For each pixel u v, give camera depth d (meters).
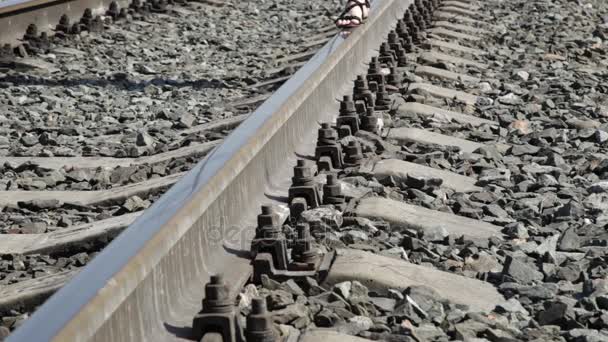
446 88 8.29
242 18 13.61
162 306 3.09
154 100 8.28
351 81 7.79
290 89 5.89
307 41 11.88
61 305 2.61
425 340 3.29
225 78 9.43
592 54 11.01
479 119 7.34
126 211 5.00
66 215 4.98
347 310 3.49
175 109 7.83
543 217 4.92
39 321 2.53
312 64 6.84
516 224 4.66
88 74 9.27
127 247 3.05
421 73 8.79
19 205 5.18
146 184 5.34
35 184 5.59
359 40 8.52
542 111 7.75
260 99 8.07
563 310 3.55
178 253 3.30
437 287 3.80
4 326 3.57
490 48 11.06
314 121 6.16
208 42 11.62
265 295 3.56
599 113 7.65
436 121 6.97
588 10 14.61
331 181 4.67
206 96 8.66
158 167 5.83
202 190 3.65
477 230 4.65
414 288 3.66
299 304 3.47
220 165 4.03
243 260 3.75
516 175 5.68
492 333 3.38
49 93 8.30
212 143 6.16
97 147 6.57
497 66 9.99
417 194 5.09
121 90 8.70
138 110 7.88
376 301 3.60
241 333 3.02
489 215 4.94
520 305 3.73
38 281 3.93
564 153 6.30
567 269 4.03
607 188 5.34
